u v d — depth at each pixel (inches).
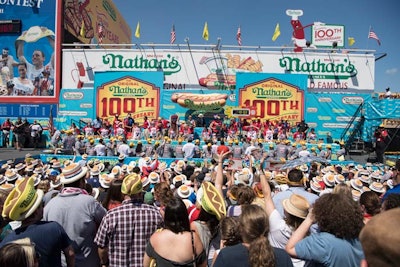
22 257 91.4
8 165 399.9
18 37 999.6
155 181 303.4
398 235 53.9
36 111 991.0
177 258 116.3
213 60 981.2
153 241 121.5
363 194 150.2
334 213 104.6
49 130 890.1
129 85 964.0
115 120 885.2
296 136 836.0
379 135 743.7
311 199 178.1
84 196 154.9
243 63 979.9
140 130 842.8
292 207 130.9
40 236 118.6
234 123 876.6
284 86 947.3
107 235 143.6
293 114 944.3
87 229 151.5
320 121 938.1
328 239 103.1
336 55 973.2
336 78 974.4
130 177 154.6
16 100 996.6
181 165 413.1
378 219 58.5
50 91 991.6
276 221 135.6
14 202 117.6
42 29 994.1
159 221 148.9
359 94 936.9
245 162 556.4
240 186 181.6
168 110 957.8
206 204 129.4
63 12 1011.9
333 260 100.5
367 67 971.3
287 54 978.7
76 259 148.6
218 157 185.8
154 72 960.9
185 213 121.6
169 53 984.9
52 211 150.1
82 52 992.2
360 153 857.5
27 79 997.8
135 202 151.8
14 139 869.8
